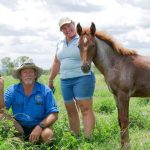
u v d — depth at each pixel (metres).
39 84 3.72
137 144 3.89
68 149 3.55
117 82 4.18
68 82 4.21
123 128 4.17
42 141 3.60
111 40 4.20
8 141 3.27
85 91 4.13
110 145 3.80
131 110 5.85
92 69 4.19
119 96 4.20
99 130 4.25
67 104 4.32
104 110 7.15
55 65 4.49
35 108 3.63
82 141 3.80
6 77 17.09
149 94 4.31
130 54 4.25
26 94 3.67
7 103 3.67
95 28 4.02
